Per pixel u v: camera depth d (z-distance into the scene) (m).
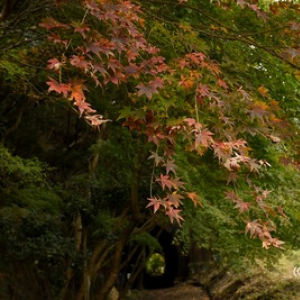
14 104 12.00
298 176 6.12
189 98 4.14
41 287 12.14
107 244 11.54
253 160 3.80
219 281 16.83
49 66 3.51
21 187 10.06
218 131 3.87
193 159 5.67
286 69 5.07
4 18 5.15
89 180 11.06
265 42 4.89
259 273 13.89
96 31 3.89
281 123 4.19
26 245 10.24
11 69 6.73
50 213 10.71
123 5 3.81
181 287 19.16
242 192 5.21
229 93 4.18
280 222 6.80
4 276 11.57
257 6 4.52
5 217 10.19
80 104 3.45
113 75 3.85
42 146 12.74
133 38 3.88
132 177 8.61
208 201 6.81
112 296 13.30
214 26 5.08
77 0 4.12
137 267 14.01
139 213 9.39
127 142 8.12
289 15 4.67
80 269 11.08
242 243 8.00
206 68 4.26
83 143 12.78
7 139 12.30
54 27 3.98
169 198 3.72
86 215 11.01
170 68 4.13
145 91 3.74
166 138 3.91
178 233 10.08
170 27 5.08
